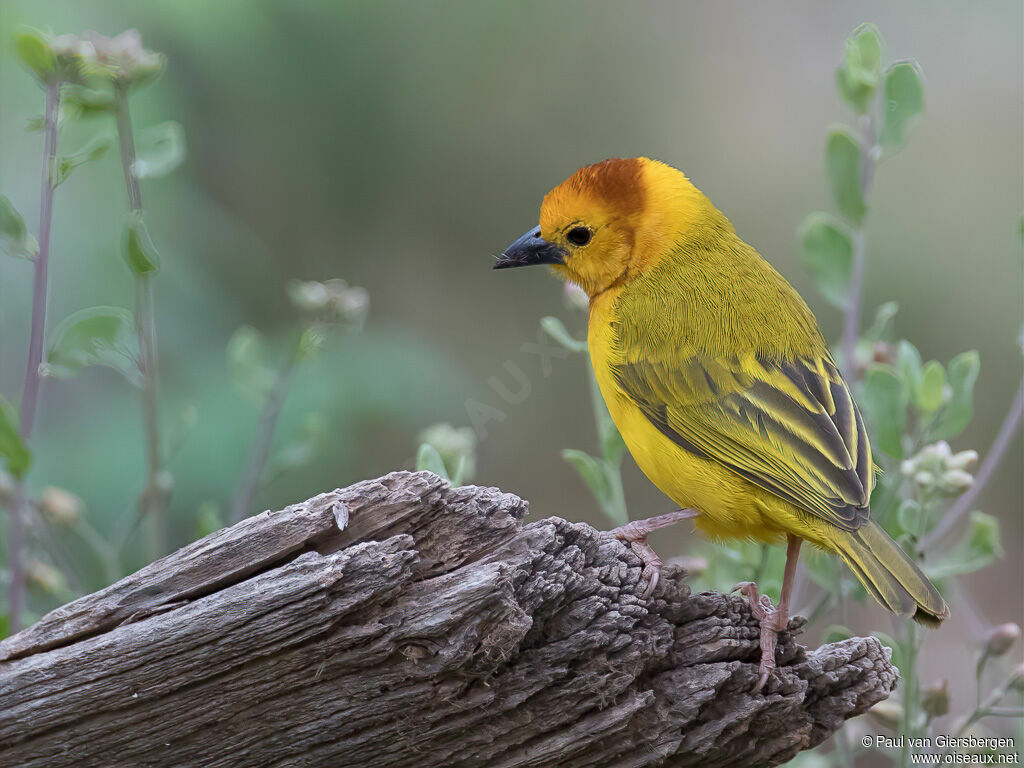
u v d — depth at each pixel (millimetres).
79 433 13953
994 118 19750
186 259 14641
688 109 19812
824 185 19594
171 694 6395
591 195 9734
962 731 9703
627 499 18344
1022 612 17312
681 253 9664
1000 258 18844
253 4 16469
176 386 13953
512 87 19047
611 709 6723
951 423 10008
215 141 17047
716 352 9047
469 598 6219
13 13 13219
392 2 17812
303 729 6504
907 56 20312
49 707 6348
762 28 20297
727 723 7004
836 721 7438
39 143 13977
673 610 6961
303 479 13836
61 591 10086
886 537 7949
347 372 14453
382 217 18203
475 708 6551
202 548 6434
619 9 19641
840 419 8742
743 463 8625
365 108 17812
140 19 14562
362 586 6230
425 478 6512
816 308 19094
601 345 9469
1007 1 20375
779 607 7227
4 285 13703
